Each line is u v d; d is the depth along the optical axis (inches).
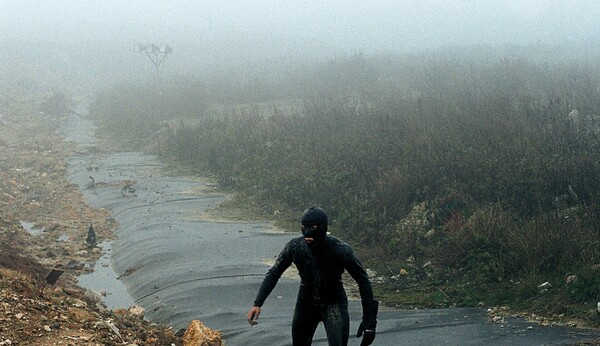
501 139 564.4
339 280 223.3
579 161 488.7
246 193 666.8
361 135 690.8
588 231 411.2
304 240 222.1
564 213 446.3
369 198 535.8
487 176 501.7
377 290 413.1
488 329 326.6
